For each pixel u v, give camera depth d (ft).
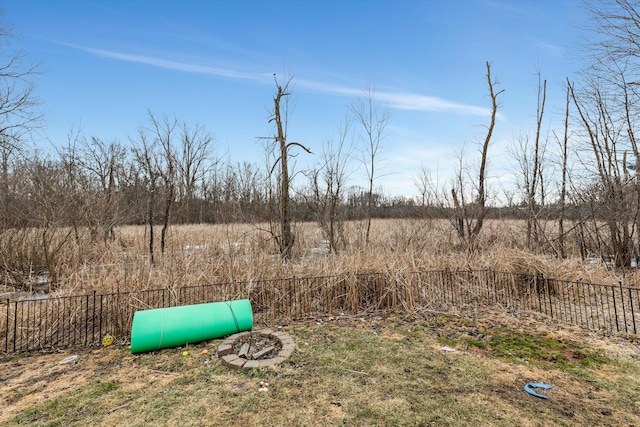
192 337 14.32
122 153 55.16
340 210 37.17
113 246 28.68
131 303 16.40
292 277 20.34
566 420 9.20
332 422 9.16
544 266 22.89
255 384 11.20
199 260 22.93
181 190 40.45
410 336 15.80
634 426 8.91
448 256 27.86
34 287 22.66
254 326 17.31
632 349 13.85
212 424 9.09
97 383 11.39
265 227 35.01
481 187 35.19
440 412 9.59
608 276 23.44
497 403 10.05
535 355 13.52
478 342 14.98
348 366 12.54
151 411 9.70
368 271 21.95
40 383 11.41
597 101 29.89
